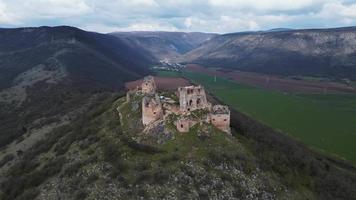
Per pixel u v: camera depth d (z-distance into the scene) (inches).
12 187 5083.7
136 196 3863.2
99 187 4087.1
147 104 4938.5
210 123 4879.4
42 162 5472.4
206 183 4069.9
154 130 4766.2
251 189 4192.9
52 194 4399.6
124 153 4493.1
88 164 4584.2
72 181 4426.7
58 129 6761.8
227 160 4394.7
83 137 5531.5
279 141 6397.6
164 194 3865.7
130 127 5128.0
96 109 6914.4
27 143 6865.2
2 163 6294.3
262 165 4601.4
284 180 4630.9
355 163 6963.6
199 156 4367.6
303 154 6127.0
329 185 5118.1
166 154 4392.2
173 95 5634.8
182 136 4611.2
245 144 4923.7
